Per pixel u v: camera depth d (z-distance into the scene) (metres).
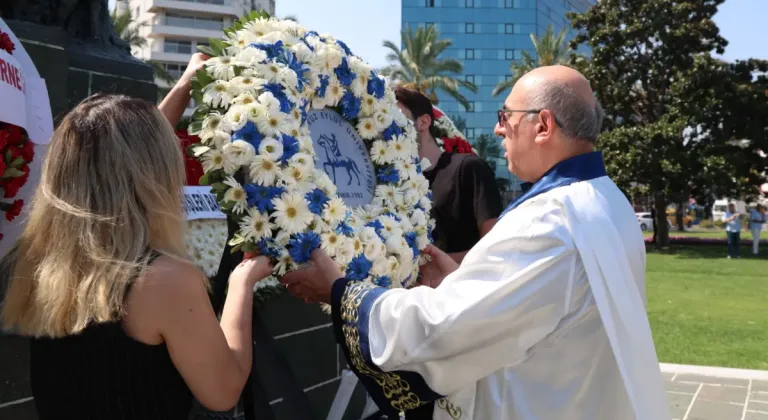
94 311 1.50
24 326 1.62
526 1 71.12
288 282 2.10
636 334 1.70
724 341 7.56
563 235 1.73
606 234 1.76
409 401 1.87
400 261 2.33
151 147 1.63
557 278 1.71
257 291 3.28
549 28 43.19
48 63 2.88
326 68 2.30
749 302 10.42
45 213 1.59
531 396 1.80
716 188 23.98
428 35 43.72
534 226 1.75
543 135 1.95
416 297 1.80
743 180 24.23
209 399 1.64
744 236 32.31
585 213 1.77
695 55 23.77
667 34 24.66
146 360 1.56
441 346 1.74
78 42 3.41
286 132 2.02
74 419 1.56
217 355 1.63
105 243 1.54
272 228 1.99
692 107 23.23
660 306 9.99
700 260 19.30
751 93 23.39
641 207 49.59
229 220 2.09
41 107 2.56
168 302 1.55
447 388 1.81
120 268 1.52
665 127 23.06
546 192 1.86
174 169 1.66
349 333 1.91
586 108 1.93
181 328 1.56
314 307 3.87
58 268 1.53
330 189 2.12
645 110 26.67
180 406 1.64
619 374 1.75
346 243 2.09
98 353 1.53
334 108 2.39
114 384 1.54
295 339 3.69
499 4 70.69
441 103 69.75
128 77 3.53
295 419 2.19
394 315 1.80
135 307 1.54
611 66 26.41
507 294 1.70
